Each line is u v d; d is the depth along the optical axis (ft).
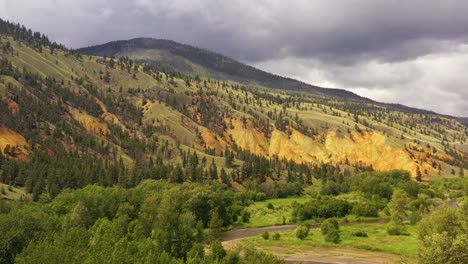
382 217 528.63
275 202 639.35
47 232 280.51
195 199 448.65
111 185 621.72
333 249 364.79
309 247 374.22
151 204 373.61
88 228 351.05
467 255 211.82
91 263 207.82
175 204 386.32
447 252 214.69
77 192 447.01
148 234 330.75
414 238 391.86
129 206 416.46
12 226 264.31
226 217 486.79
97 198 418.51
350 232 425.69
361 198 650.43
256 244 388.37
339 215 529.45
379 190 645.51
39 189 523.70
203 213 456.04
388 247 360.48
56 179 555.28
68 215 353.92
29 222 274.57
